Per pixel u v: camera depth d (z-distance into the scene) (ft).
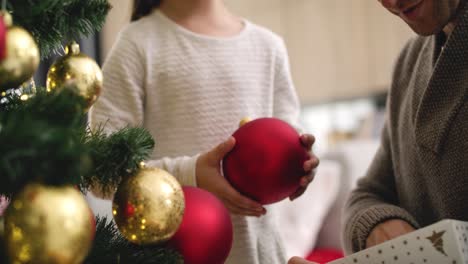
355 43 9.37
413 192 2.72
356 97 9.41
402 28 8.63
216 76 3.01
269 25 10.64
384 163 3.07
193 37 3.06
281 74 3.33
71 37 1.87
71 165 1.23
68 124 1.42
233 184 2.29
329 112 9.90
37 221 1.27
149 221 1.59
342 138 8.87
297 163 2.26
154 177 1.63
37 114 1.40
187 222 1.81
